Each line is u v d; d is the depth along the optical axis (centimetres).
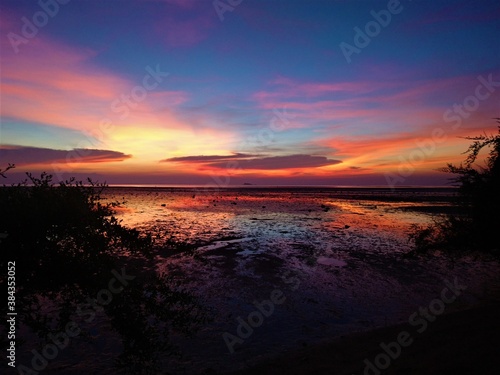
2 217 334
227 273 1364
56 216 355
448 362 495
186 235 2294
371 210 4728
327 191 14188
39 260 364
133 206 4941
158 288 437
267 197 8706
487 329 598
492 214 688
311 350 702
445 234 782
